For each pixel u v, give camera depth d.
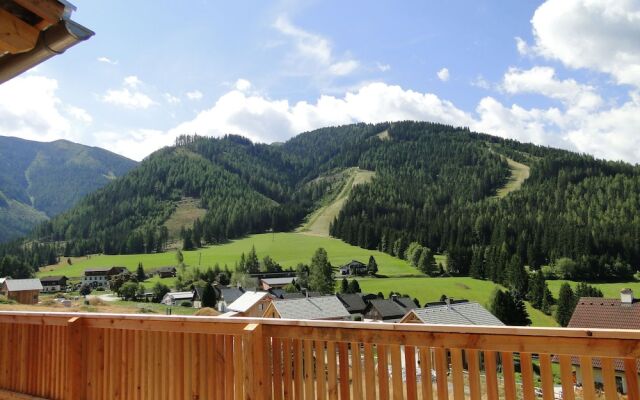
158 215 183.25
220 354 3.74
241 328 3.62
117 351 4.36
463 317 31.11
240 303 52.44
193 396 3.84
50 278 106.56
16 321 5.00
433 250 130.38
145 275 112.75
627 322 24.56
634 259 100.69
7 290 61.69
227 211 177.25
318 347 3.38
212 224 157.25
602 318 25.36
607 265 97.50
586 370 2.58
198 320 3.84
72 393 4.45
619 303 25.67
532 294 81.81
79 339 4.53
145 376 4.15
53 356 4.70
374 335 3.16
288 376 3.47
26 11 2.82
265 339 3.60
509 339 2.76
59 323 4.65
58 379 4.62
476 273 101.38
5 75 3.37
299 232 169.12
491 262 98.12
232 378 3.67
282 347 3.54
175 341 4.01
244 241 155.00
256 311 50.59
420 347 3.02
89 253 150.38
